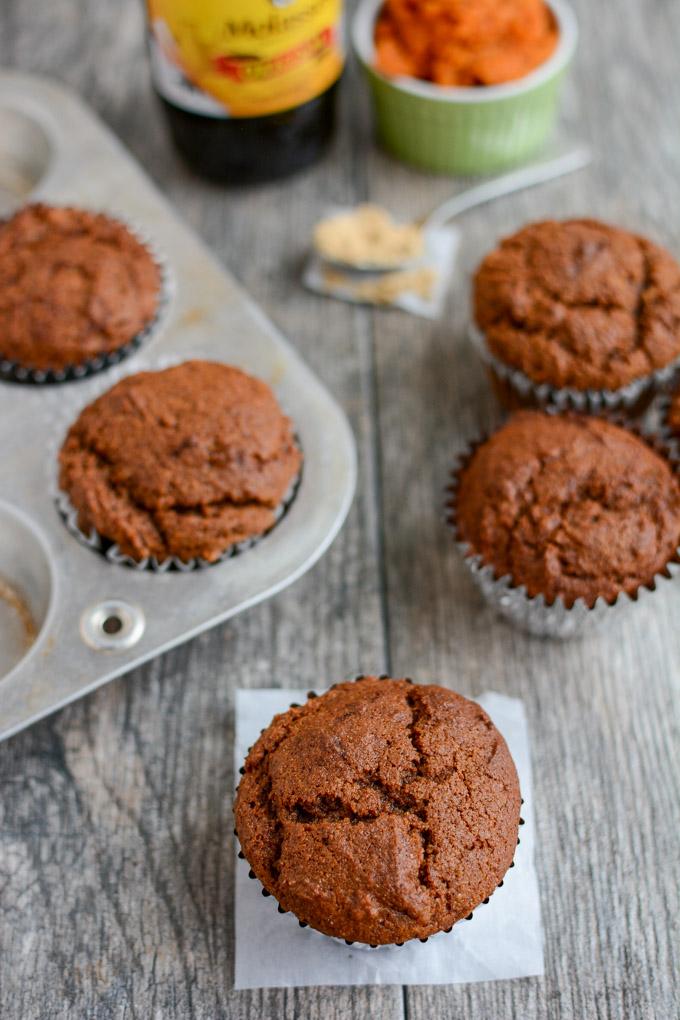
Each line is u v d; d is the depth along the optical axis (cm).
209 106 54
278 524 46
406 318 55
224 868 43
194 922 42
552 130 61
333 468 47
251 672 47
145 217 54
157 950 42
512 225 58
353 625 48
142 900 43
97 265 50
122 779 45
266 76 53
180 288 52
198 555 45
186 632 44
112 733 46
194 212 58
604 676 47
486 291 50
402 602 48
